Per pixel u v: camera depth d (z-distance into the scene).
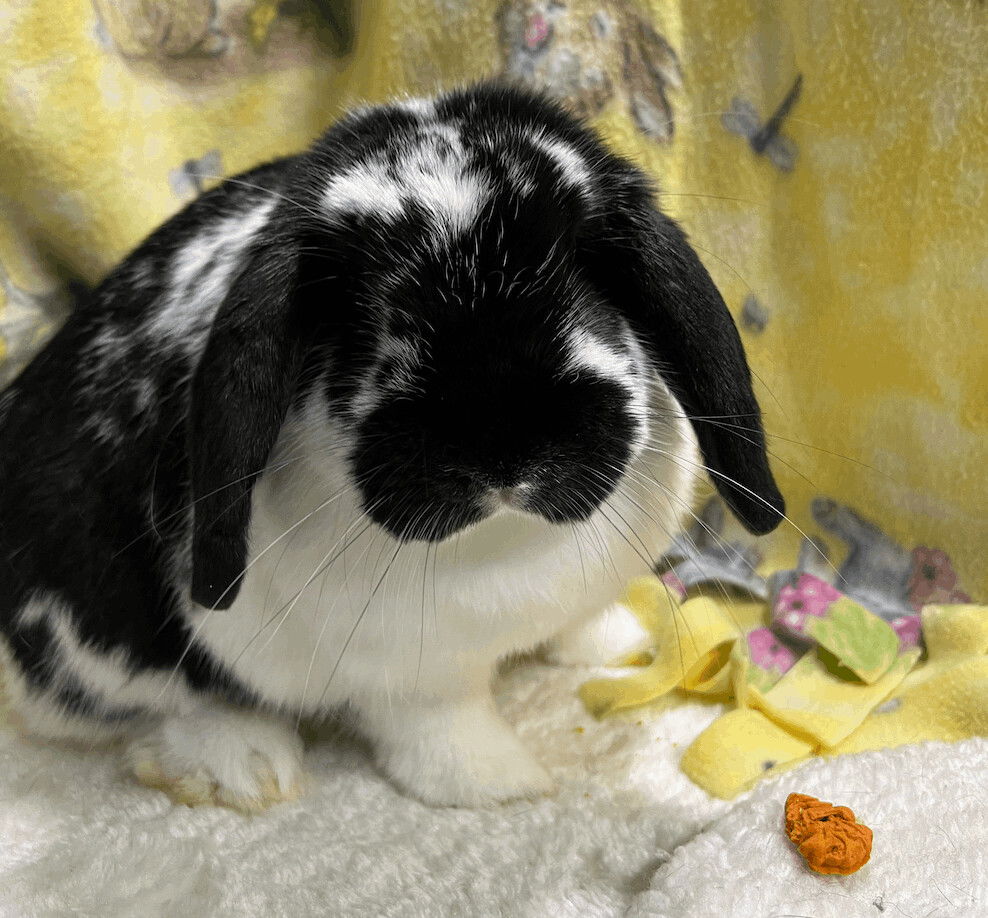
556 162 0.33
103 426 0.38
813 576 0.47
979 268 0.43
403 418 0.31
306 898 0.37
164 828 0.39
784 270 0.47
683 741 0.43
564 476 0.31
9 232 0.50
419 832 0.39
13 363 0.50
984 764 0.39
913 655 0.44
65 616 0.39
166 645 0.39
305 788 0.41
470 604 0.36
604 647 0.46
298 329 0.32
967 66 0.41
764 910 0.35
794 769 0.40
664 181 0.47
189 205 0.41
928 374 0.45
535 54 0.47
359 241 0.32
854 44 0.43
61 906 0.37
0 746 0.43
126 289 0.40
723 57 0.46
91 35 0.48
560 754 0.43
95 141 0.49
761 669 0.45
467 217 0.31
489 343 0.31
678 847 0.37
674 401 0.36
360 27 0.49
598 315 0.33
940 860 0.36
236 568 0.33
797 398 0.48
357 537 0.34
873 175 0.44
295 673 0.39
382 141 0.33
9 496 0.40
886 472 0.47
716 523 0.50
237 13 0.49
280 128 0.51
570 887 0.37
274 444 0.34
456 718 0.40
